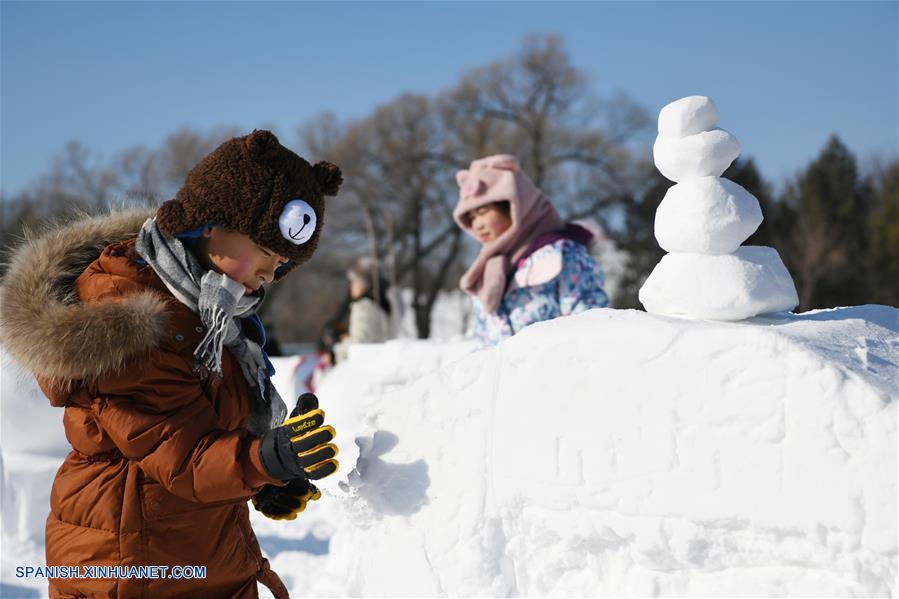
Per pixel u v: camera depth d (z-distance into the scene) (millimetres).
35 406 4020
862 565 1647
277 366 9156
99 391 2025
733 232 2035
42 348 1940
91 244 2203
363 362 5254
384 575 2178
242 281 2084
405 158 36969
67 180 40250
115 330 1926
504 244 4383
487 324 4520
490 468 2064
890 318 2225
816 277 33875
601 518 1916
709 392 1807
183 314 2066
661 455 1845
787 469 1714
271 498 2295
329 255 37250
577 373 1962
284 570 3785
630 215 37062
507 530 2057
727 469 1774
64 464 2137
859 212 40906
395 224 36312
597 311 2127
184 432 2002
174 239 2045
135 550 2021
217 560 2139
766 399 1747
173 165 39969
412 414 2170
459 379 2135
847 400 1668
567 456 1956
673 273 2066
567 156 37281
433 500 2125
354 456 2184
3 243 2285
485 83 37875
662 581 1877
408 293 38656
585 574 1983
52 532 2100
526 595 2041
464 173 4723
